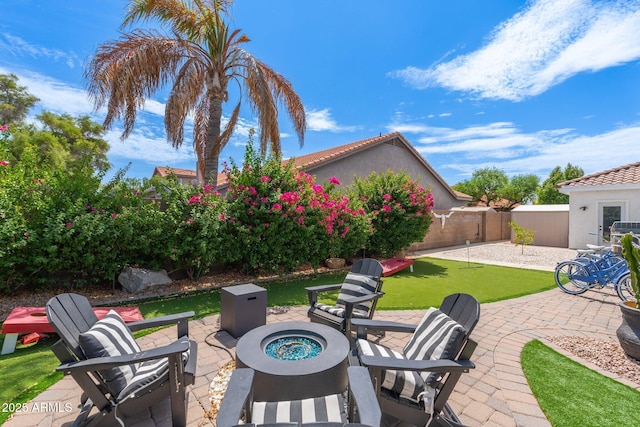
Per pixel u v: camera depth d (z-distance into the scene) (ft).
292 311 19.45
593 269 23.48
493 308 20.68
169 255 23.11
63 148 67.82
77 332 8.69
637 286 14.06
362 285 15.89
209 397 10.48
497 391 11.03
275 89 34.91
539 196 114.52
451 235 59.77
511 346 14.76
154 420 9.34
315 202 27.63
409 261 34.58
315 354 10.78
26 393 10.49
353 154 51.16
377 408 6.20
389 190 38.40
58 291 21.56
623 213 46.29
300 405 7.55
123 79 26.84
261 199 26.00
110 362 7.72
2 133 23.73
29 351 13.52
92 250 21.16
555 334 16.31
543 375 12.13
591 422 9.41
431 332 9.52
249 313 15.40
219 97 32.48
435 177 67.92
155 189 24.71
